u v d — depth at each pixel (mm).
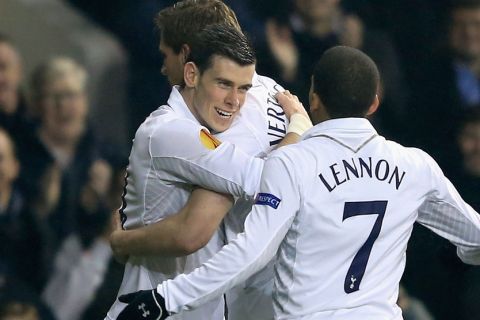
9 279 18719
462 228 11266
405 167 10961
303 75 21094
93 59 22359
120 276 19000
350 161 10766
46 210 19531
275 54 20906
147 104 22125
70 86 20312
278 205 10523
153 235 11188
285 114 11773
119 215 11922
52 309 19047
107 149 20641
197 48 11133
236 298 12016
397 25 23219
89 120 20703
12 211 19234
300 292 10703
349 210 10680
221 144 11055
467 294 19734
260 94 11695
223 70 11031
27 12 23188
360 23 22484
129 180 11602
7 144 19219
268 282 11852
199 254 11609
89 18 23312
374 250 10805
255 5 21516
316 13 21516
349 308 10672
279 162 10656
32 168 19594
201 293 10508
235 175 10883
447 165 21469
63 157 20141
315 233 10648
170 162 11094
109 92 22188
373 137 10945
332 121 10883
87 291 19125
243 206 11602
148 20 22406
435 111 22453
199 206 11023
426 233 19781
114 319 11758
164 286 10617
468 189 21094
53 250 19391
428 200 11156
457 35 22938
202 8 11391
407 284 19875
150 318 10633
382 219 10805
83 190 19891
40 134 20125
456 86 22641
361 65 10891
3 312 18328
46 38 23047
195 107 11305
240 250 10438
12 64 20000
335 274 10688
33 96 20344
